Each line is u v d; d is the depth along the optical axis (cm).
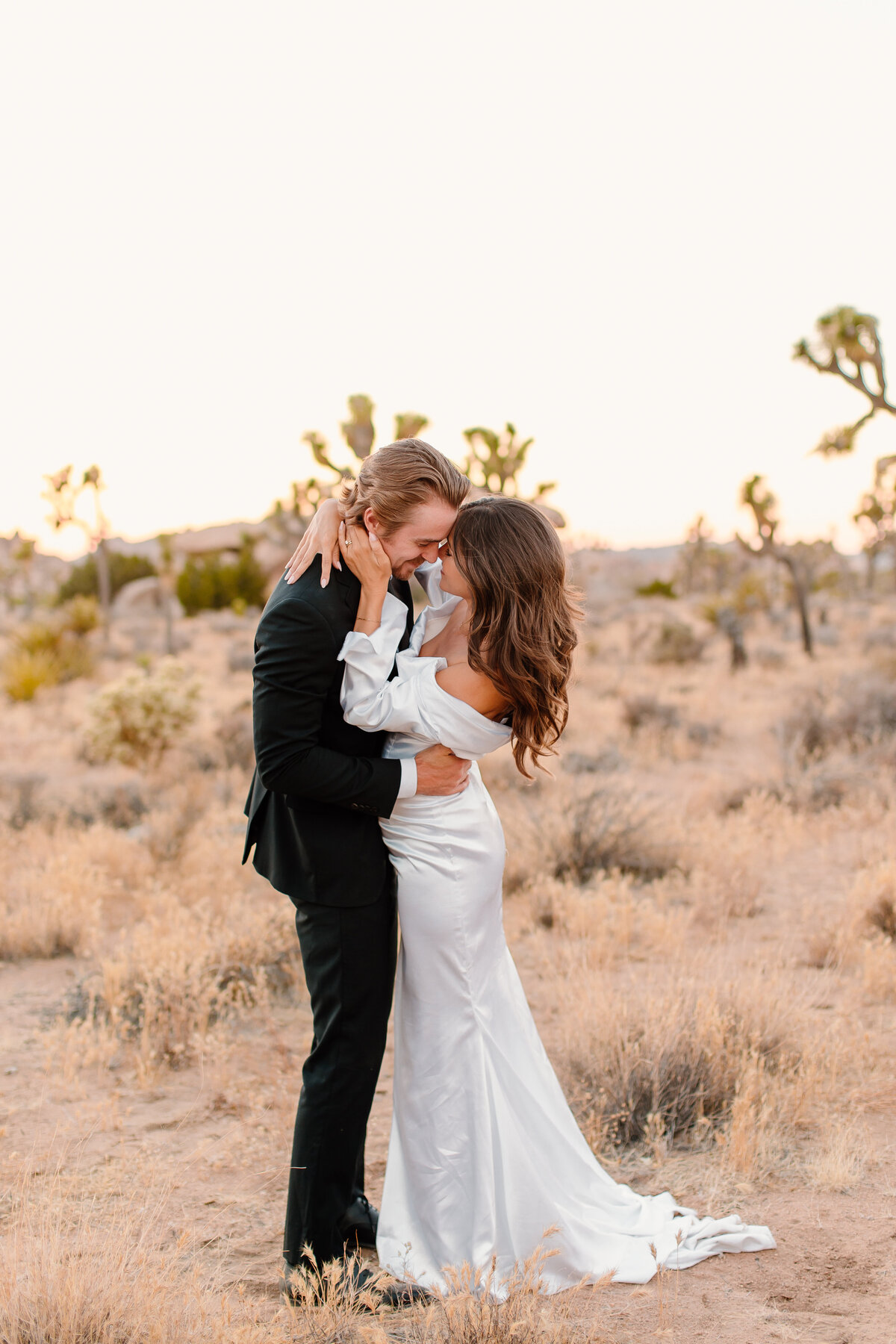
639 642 2469
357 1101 251
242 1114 360
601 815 718
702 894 609
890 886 552
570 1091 366
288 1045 423
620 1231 267
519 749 252
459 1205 254
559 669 243
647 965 501
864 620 3456
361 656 238
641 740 1223
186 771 1080
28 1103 368
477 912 259
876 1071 373
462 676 245
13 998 486
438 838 254
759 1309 239
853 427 1473
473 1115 254
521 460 2173
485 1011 262
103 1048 402
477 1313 219
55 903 573
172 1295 225
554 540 242
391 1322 236
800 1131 336
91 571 4912
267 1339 213
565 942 534
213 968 470
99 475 3356
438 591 264
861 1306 239
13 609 5634
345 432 1683
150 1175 312
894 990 454
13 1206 287
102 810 873
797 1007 412
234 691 1931
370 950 250
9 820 830
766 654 2166
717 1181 304
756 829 770
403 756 253
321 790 235
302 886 247
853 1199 293
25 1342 212
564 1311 235
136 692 1158
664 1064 350
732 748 1233
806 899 611
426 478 233
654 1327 232
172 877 672
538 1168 260
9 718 1652
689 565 6525
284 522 2806
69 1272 221
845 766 920
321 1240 250
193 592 4588
